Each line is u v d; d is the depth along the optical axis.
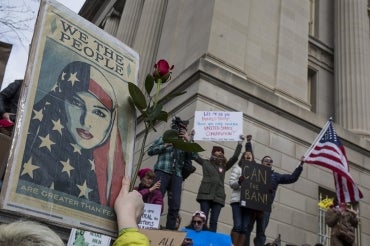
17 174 2.38
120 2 29.94
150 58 19.53
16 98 5.57
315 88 20.45
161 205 7.85
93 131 2.79
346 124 18.50
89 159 2.69
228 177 12.36
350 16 21.14
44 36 2.77
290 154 14.42
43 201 2.42
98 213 2.59
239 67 14.66
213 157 9.19
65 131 2.66
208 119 9.54
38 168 2.46
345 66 19.98
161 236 5.30
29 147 2.47
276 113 14.66
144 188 7.89
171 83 14.79
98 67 2.99
